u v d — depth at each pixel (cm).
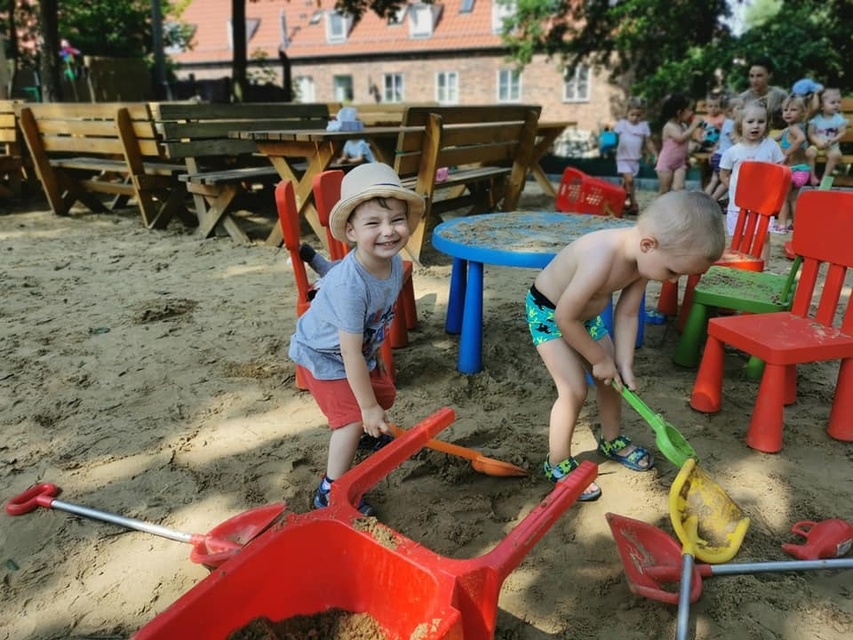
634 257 211
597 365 223
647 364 349
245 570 154
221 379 333
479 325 329
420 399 310
